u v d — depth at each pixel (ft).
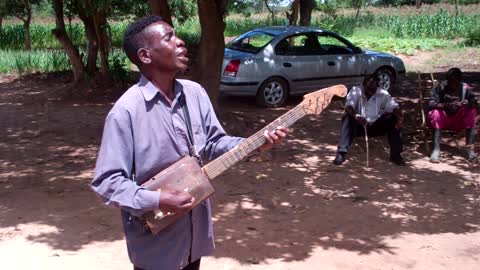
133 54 7.80
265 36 38.01
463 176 22.27
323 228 16.65
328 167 23.13
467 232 16.61
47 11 110.42
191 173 7.72
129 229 8.08
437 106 24.04
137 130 7.67
